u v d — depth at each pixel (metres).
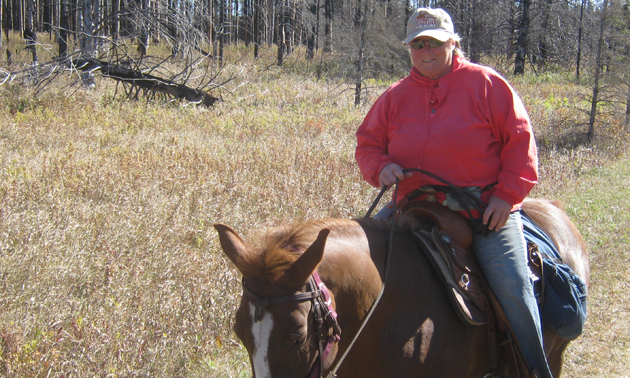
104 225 5.66
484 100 2.77
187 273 4.77
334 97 19.58
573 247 3.45
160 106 15.06
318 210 6.62
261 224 6.11
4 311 4.10
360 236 2.55
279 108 16.61
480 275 2.77
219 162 8.31
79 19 24.22
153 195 6.50
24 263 4.64
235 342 4.17
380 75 22.17
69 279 4.65
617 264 6.67
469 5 27.05
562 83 29.50
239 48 33.47
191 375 3.87
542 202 3.72
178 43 16.91
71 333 3.92
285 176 7.62
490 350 2.76
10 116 11.65
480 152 2.79
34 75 14.98
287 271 2.04
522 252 2.80
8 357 3.48
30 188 6.39
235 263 2.15
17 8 46.66
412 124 2.91
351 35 19.62
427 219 2.84
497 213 2.71
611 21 16.16
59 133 10.12
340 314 2.28
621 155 14.46
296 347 1.99
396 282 2.53
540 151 13.14
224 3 30.92
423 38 2.79
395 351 2.42
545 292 2.94
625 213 8.54
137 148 9.06
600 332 5.19
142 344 3.81
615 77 15.88
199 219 6.00
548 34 31.89
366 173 3.04
